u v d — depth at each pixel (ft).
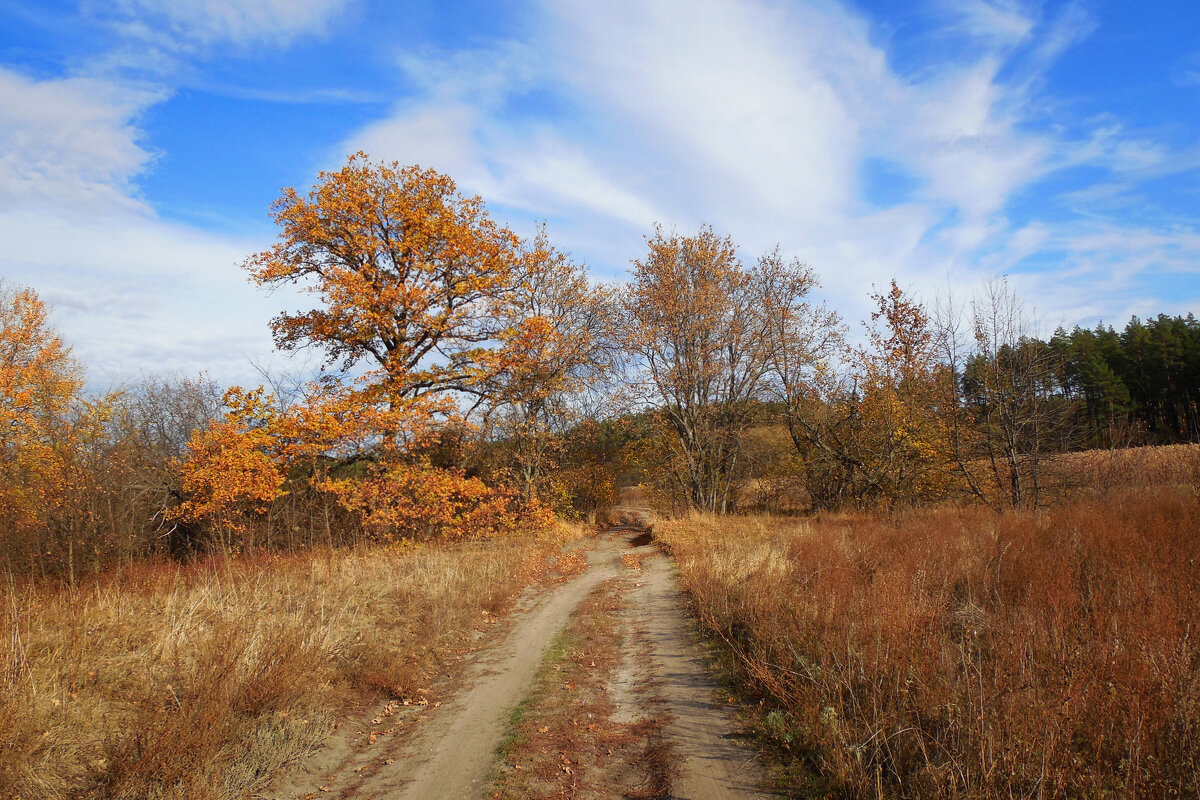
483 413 75.66
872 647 19.80
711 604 32.22
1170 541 31.91
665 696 22.48
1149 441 90.99
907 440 88.53
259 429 57.98
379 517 58.65
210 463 52.95
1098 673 15.65
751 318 101.91
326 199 64.39
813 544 43.04
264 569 38.17
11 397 66.59
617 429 108.27
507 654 29.89
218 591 31.40
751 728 18.74
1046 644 18.33
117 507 45.88
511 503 72.69
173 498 54.90
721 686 22.77
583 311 98.89
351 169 66.95
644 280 100.94
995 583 27.99
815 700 18.30
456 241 68.59
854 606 24.03
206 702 18.08
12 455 56.59
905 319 89.40
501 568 48.83
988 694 15.89
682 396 100.27
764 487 112.47
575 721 20.93
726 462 109.19
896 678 17.28
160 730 16.38
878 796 13.26
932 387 86.48
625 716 21.13
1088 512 45.80
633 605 38.88
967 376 80.84
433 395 64.90
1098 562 28.94
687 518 85.51
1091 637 18.07
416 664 27.37
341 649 26.07
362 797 16.60
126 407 63.87
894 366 90.02
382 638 28.76
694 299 97.40
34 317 73.26
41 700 17.67
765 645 23.65
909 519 67.10
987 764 13.16
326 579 37.35
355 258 68.74
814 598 26.89
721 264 100.17
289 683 21.02
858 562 36.37
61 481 44.88
